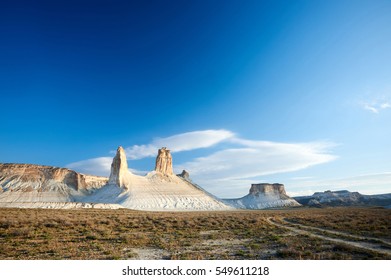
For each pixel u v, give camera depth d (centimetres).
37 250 2320
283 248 2483
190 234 3481
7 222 3856
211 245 2683
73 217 5247
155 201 19800
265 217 6956
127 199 19338
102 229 3675
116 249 2405
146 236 3259
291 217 6894
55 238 2933
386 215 6838
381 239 2984
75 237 3023
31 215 5075
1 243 2614
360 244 2666
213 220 5500
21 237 2967
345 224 4584
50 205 13650
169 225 4538
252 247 2550
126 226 4303
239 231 3822
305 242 2766
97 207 13575
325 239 2958
